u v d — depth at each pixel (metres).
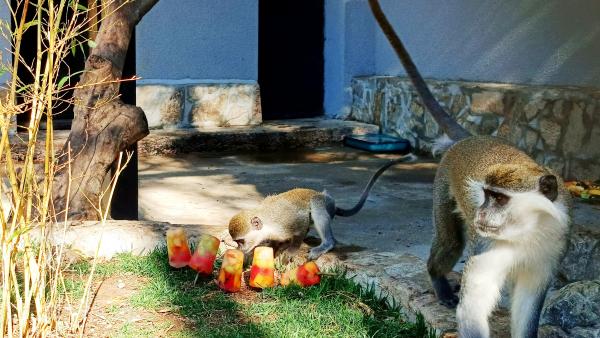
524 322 4.19
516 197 3.92
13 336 4.40
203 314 4.95
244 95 12.27
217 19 12.16
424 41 11.74
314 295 5.25
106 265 5.63
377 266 5.59
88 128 6.47
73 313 4.71
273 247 6.09
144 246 6.00
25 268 4.23
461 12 10.90
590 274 5.46
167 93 11.72
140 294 5.14
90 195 6.38
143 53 11.73
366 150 11.66
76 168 6.38
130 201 7.02
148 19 11.70
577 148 8.55
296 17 13.18
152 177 9.61
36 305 4.30
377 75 13.19
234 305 5.09
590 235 5.55
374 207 8.02
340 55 13.20
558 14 9.23
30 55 10.85
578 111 8.55
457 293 5.12
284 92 13.24
